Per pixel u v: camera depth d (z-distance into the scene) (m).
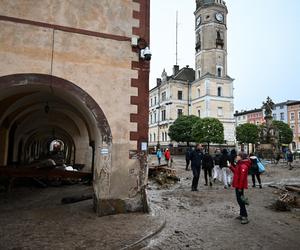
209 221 7.61
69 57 7.76
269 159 34.69
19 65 7.19
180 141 50.41
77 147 17.17
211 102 57.34
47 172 11.62
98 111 7.96
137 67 8.58
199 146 12.88
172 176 16.20
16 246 5.28
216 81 58.00
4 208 8.45
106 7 8.41
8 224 6.70
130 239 5.79
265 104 36.97
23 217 7.37
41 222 6.90
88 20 8.12
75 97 7.83
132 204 8.05
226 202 10.14
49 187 12.60
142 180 8.26
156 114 69.31
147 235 6.07
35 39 7.43
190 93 63.97
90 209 8.35
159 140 67.12
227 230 6.82
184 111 63.41
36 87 7.77
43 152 30.19
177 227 7.01
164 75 68.19
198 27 61.06
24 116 14.09
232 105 58.84
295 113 64.94
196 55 62.06
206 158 14.41
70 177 11.98
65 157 26.73
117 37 8.42
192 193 12.06
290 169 24.41
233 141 58.00
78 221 7.04
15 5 7.34
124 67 8.41
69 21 7.88
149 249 5.54
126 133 8.22
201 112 59.34
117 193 7.94
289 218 8.02
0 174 10.94
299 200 10.01
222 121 57.75
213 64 58.22
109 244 5.49
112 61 8.27
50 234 6.00
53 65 7.55
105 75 8.15
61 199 9.88
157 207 9.09
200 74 60.19
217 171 15.88
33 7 7.52
